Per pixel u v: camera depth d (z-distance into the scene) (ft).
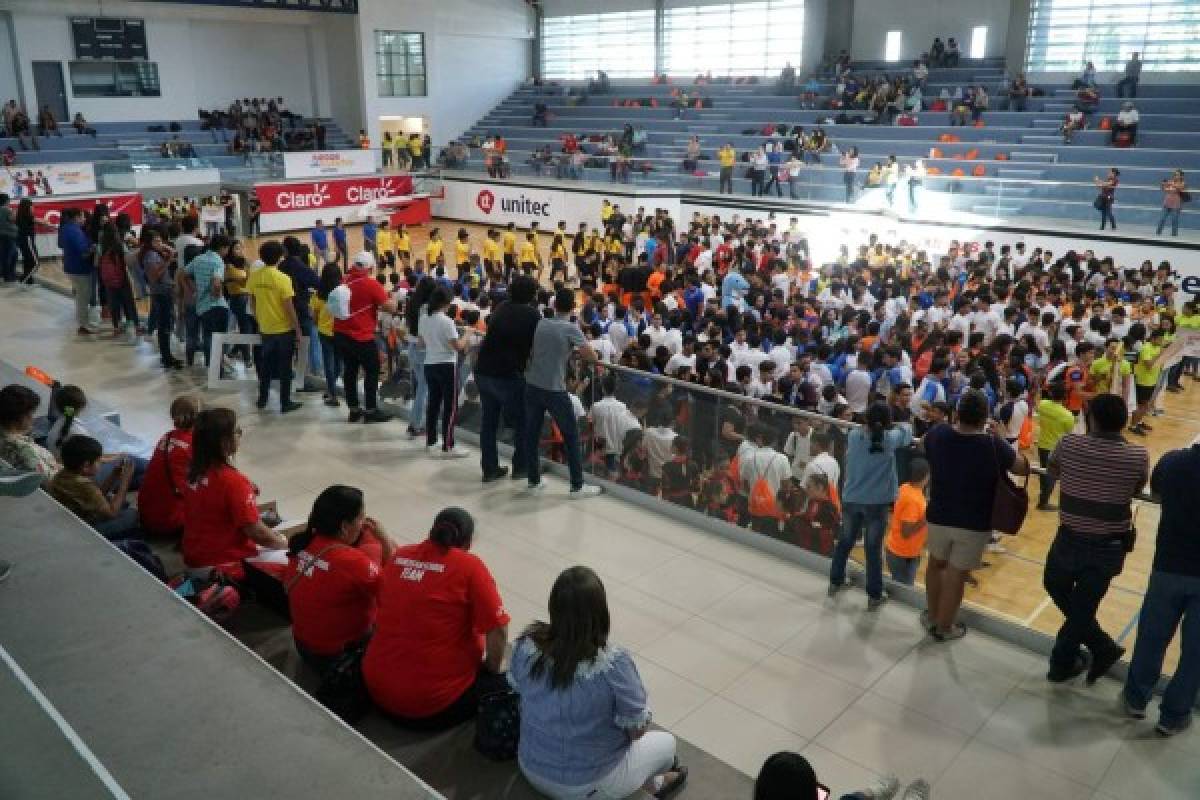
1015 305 42.22
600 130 106.83
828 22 100.17
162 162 82.99
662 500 23.53
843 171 79.15
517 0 117.80
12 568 10.81
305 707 8.32
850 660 17.10
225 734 7.93
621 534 22.21
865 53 99.25
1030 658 17.29
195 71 103.55
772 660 17.04
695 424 22.33
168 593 10.29
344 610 13.26
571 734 10.39
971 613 18.28
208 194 85.92
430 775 11.63
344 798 7.22
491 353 24.11
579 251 70.69
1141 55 81.46
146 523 17.92
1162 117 76.23
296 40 110.63
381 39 107.45
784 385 30.83
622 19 113.39
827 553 20.34
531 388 23.67
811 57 100.42
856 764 14.32
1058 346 35.55
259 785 7.32
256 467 25.91
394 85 109.81
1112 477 15.17
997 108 85.87
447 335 26.09
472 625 12.37
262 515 19.74
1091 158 75.46
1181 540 14.46
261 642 14.66
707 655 17.17
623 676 10.32
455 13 112.27
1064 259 56.75
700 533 22.41
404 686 12.10
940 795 13.70
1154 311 45.57
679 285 52.75
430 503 23.68
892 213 73.61
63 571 10.76
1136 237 61.62
